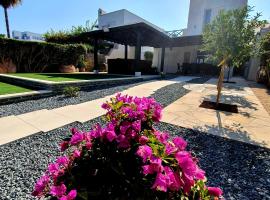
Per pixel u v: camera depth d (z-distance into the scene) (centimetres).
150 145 109
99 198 108
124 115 140
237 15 458
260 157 262
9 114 416
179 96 653
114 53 2016
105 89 743
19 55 1141
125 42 1489
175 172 100
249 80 1366
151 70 1469
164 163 104
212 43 498
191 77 1359
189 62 1791
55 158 246
